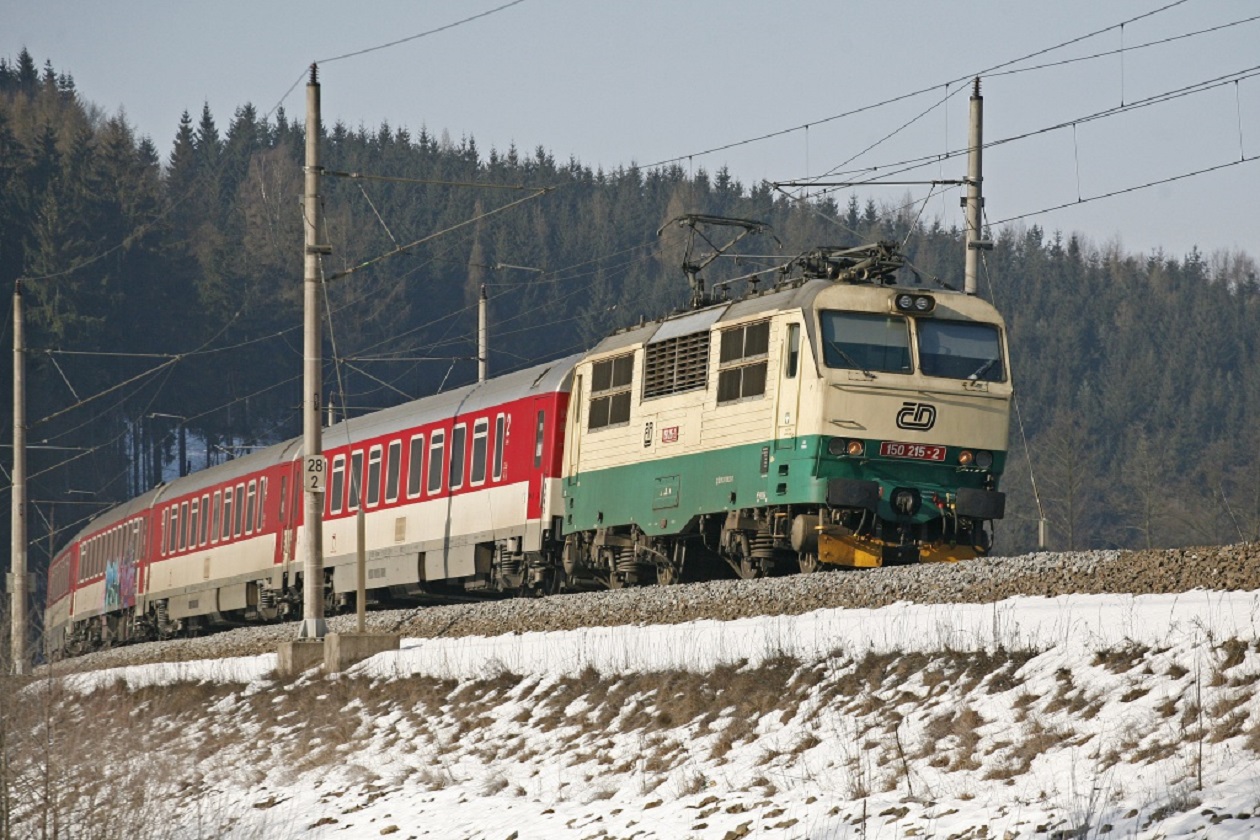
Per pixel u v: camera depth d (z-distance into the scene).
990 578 56.78
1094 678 43.69
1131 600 49.91
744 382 71.31
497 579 94.06
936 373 68.62
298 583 113.75
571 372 87.69
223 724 76.81
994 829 35.31
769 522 70.25
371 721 67.06
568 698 59.22
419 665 71.75
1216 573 51.16
